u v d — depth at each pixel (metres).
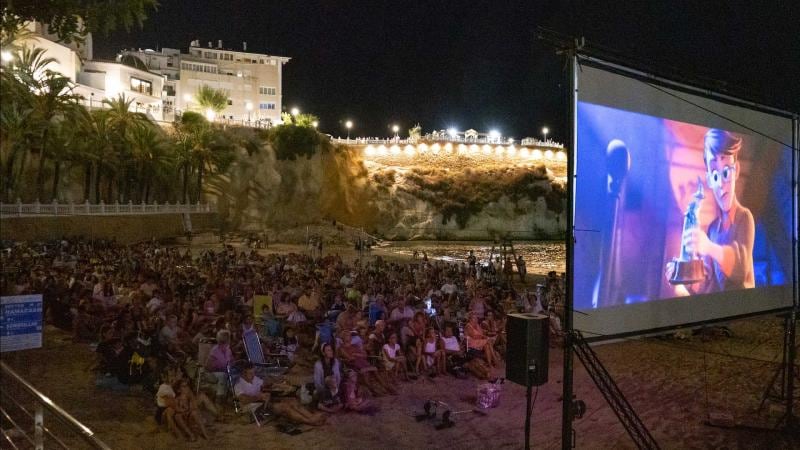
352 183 70.50
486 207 75.31
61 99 34.72
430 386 10.88
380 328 11.39
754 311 8.91
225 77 86.94
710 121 8.15
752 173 8.88
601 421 9.31
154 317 10.78
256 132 63.19
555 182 81.69
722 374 12.12
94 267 18.70
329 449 7.75
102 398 8.81
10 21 4.95
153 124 50.44
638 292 7.26
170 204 50.38
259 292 15.20
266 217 59.28
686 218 7.82
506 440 8.40
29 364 10.12
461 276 22.97
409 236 70.19
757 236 8.96
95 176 43.72
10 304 5.32
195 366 9.67
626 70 7.00
